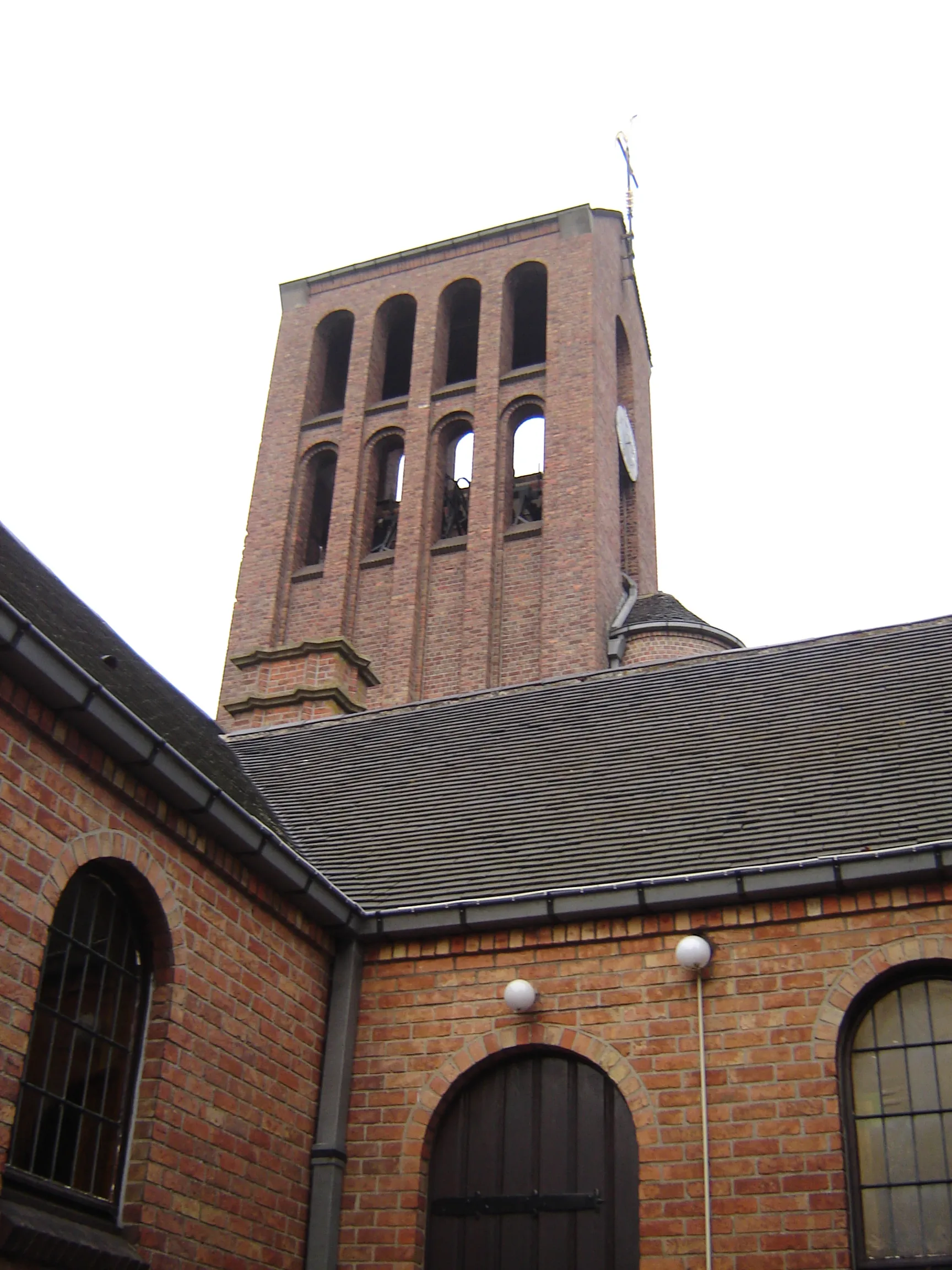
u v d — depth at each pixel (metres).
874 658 14.05
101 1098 8.45
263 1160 9.55
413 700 28.34
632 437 34.81
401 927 10.71
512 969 10.45
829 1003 9.44
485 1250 9.66
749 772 12.12
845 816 10.75
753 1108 9.30
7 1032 7.53
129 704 10.74
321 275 36.31
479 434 31.53
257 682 18.75
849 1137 9.12
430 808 13.03
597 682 15.35
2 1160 7.36
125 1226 8.32
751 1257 8.84
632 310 37.38
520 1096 10.13
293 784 14.52
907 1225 8.77
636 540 32.91
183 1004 9.05
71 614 11.40
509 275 34.25
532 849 11.56
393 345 36.44
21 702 8.03
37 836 8.03
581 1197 9.59
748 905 9.94
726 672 14.67
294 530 32.34
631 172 40.38
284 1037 10.07
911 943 9.42
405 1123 10.16
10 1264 7.36
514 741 14.32
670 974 9.96
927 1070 9.19
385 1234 9.80
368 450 33.00
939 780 10.98
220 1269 8.91
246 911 9.93
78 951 8.51
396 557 30.55
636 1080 9.70
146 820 9.02
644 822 11.58
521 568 29.38
